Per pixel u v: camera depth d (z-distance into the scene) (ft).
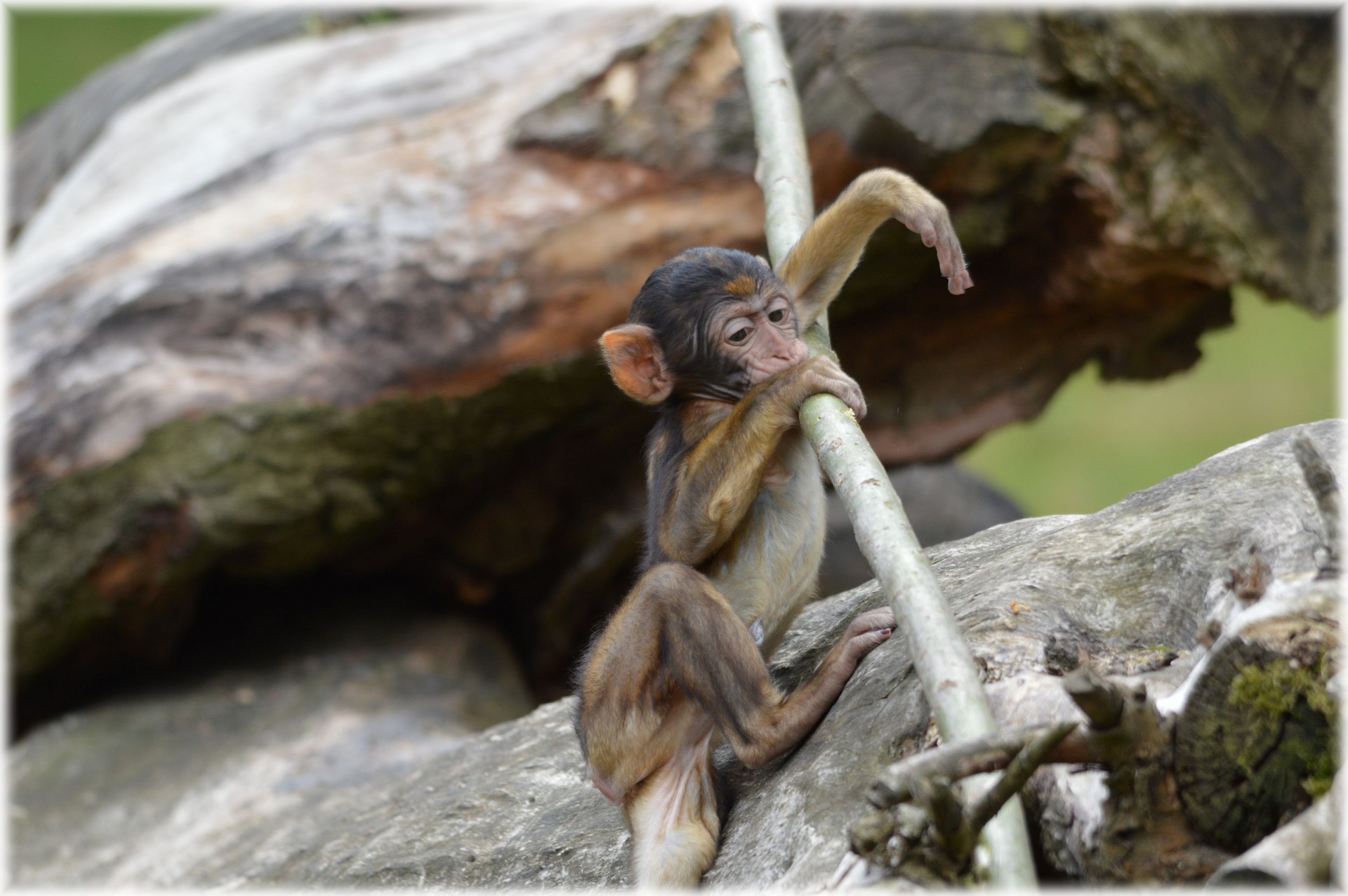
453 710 43.19
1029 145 36.96
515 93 44.47
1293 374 82.79
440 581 48.52
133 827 37.76
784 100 27.40
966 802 15.26
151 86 64.80
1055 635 17.89
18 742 46.34
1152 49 37.47
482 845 23.82
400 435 42.37
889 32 36.76
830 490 51.57
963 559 22.89
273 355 42.01
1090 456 77.25
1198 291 41.52
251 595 48.91
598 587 47.03
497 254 40.86
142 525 42.45
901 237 38.22
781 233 25.20
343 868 25.36
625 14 44.34
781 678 22.57
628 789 20.66
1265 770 15.12
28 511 43.27
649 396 23.22
